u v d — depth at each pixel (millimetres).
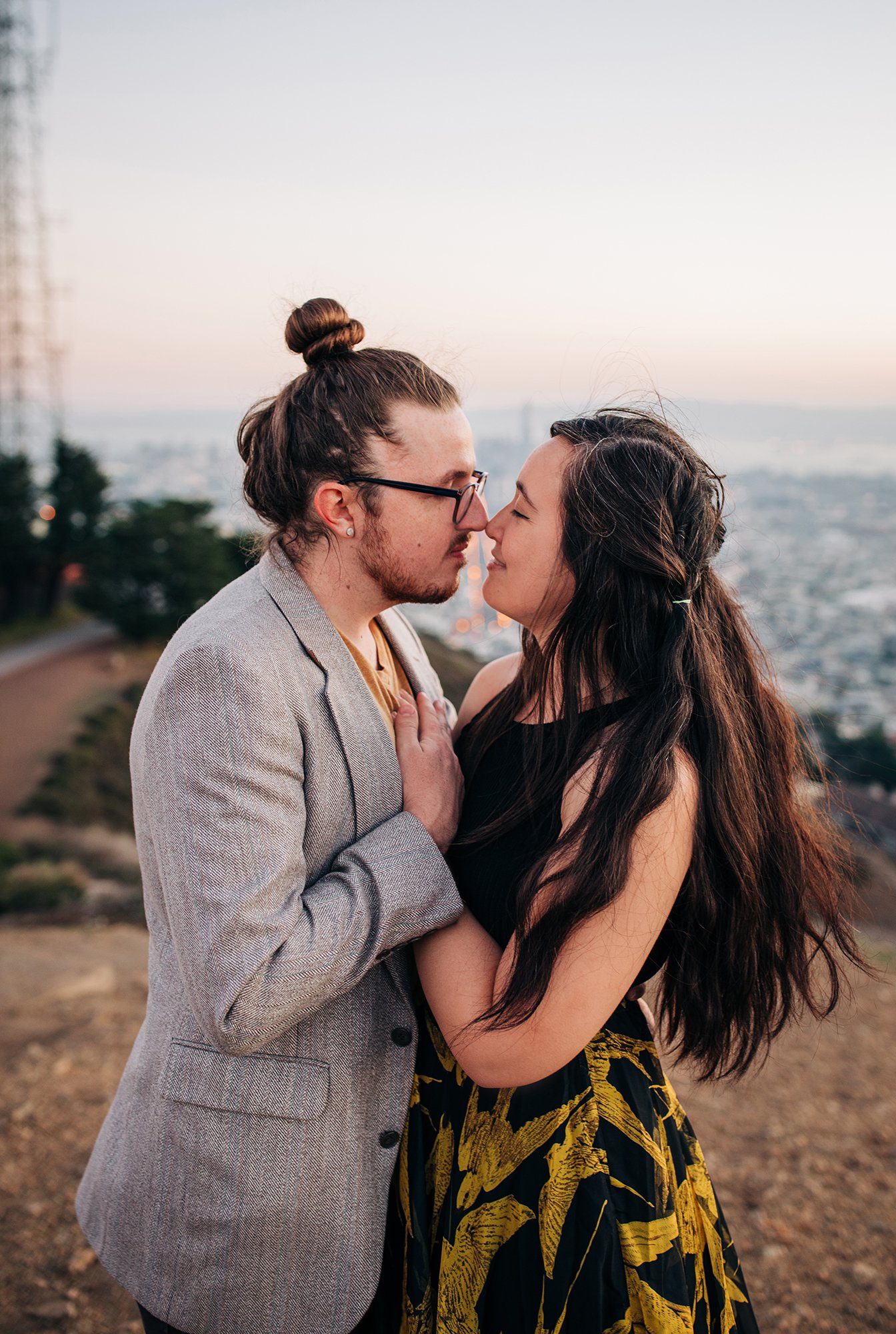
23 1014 4113
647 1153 1256
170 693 1180
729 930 1289
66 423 43844
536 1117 1271
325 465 1319
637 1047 1350
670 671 1269
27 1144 2816
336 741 1294
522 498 1370
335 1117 1290
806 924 1408
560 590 1352
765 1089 3484
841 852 1460
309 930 1166
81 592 31219
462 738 1595
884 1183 2785
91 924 8547
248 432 1418
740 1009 1330
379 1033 1343
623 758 1221
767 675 1424
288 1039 1273
